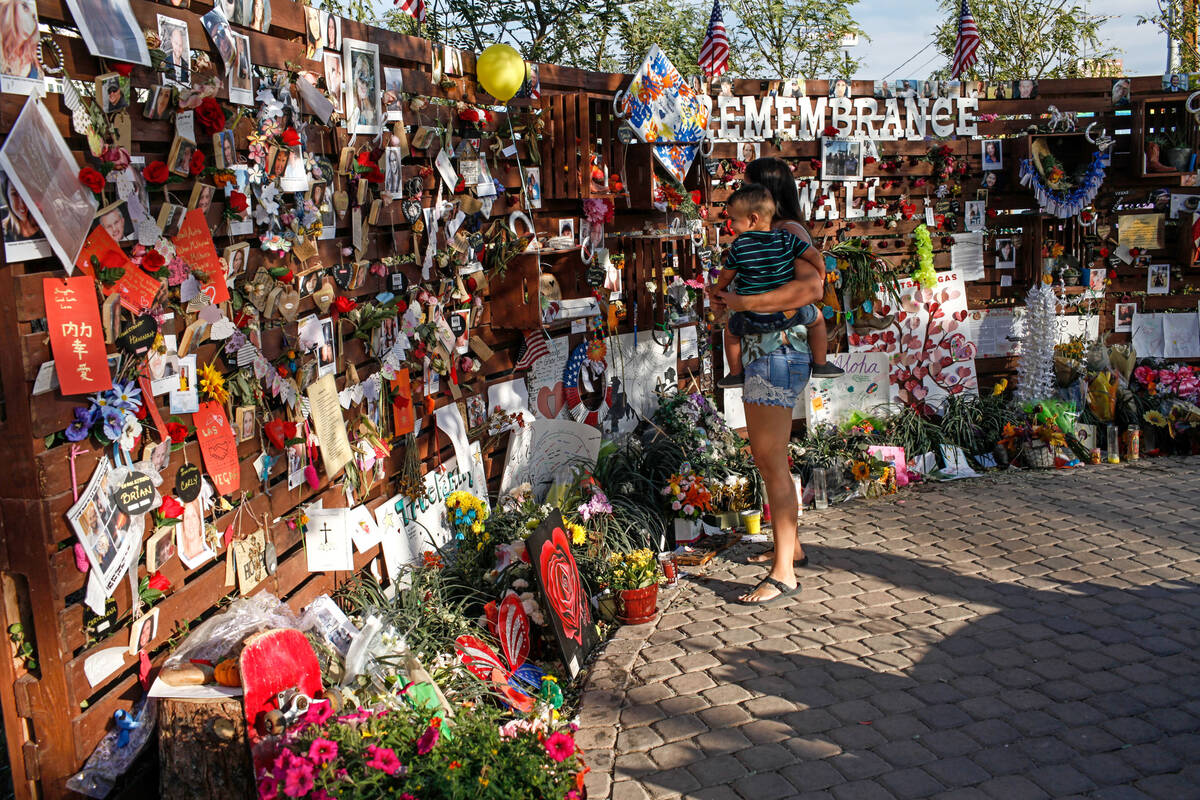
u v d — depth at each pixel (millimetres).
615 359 6707
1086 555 5664
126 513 3127
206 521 3604
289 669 3312
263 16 3775
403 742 3195
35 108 2738
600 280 6172
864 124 7895
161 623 3334
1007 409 7969
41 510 2844
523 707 4156
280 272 3844
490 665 4281
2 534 2893
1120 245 8391
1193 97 8156
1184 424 7793
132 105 3125
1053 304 7965
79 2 2861
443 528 5320
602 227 6383
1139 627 4715
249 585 3814
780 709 4117
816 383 7645
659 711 4156
